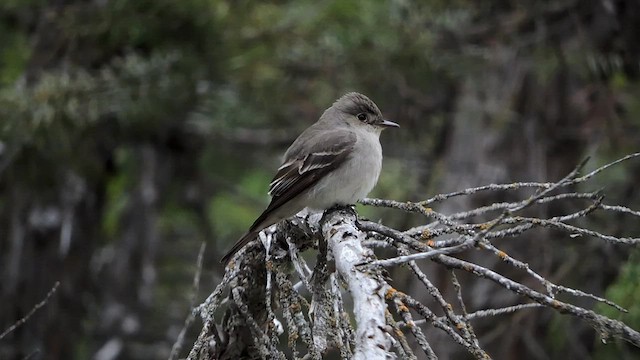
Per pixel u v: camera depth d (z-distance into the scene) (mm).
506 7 13922
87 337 15125
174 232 17203
